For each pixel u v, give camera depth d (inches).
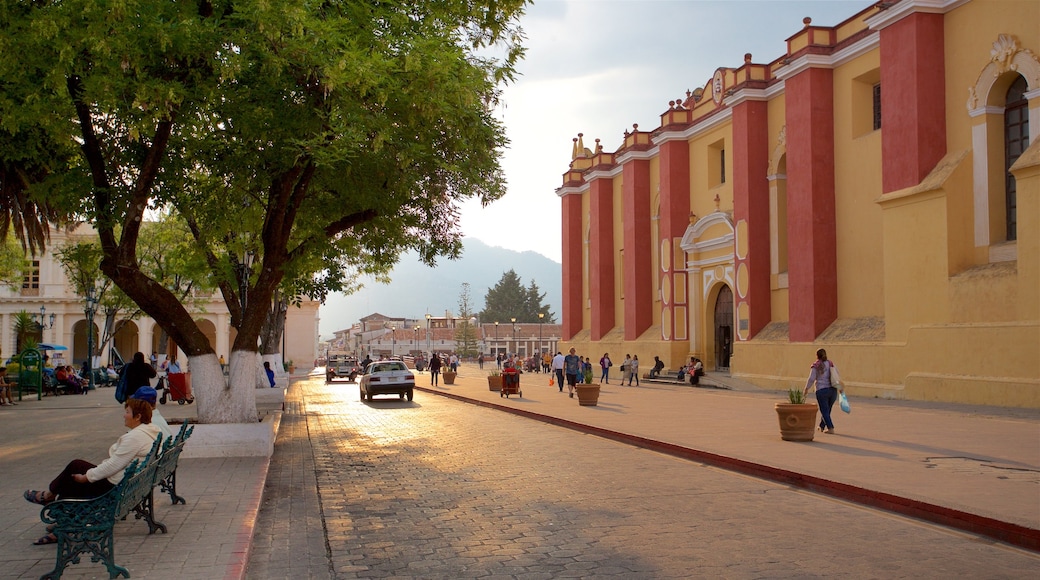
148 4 398.3
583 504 352.8
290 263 547.8
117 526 286.0
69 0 366.3
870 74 1101.1
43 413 871.1
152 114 418.9
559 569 249.3
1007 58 866.8
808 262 1152.2
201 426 483.8
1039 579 234.8
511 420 802.2
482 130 522.6
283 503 370.9
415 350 4099.4
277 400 985.5
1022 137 874.1
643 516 326.3
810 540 283.6
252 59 437.1
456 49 456.1
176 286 1341.0
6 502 335.0
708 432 606.5
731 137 1428.4
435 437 645.3
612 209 1955.0
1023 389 773.3
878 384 982.4
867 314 1083.3
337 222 567.8
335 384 1910.7
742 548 272.1
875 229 1074.1
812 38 1165.7
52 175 502.3
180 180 530.9
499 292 5354.3
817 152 1154.7
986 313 834.8
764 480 416.2
